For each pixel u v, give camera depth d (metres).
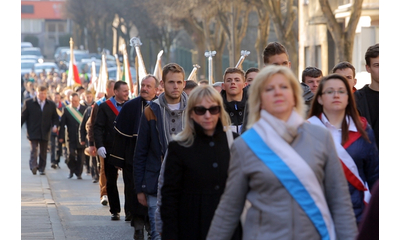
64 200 34.44
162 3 117.69
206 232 13.62
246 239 10.92
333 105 13.91
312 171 10.71
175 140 13.94
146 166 19.09
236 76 19.72
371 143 13.95
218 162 13.76
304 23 97.81
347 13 78.06
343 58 60.47
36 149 47.75
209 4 107.88
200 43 130.75
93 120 32.47
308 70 19.61
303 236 10.55
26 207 30.34
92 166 43.06
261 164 10.72
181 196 13.89
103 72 49.25
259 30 96.50
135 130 22.95
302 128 11.00
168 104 19.31
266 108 11.02
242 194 11.06
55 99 60.69
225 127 14.00
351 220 10.95
